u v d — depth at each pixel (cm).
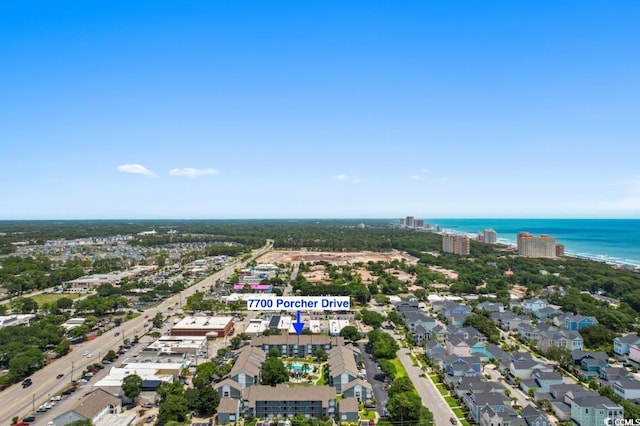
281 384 16750
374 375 19250
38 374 19525
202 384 16425
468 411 15725
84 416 14250
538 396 16388
